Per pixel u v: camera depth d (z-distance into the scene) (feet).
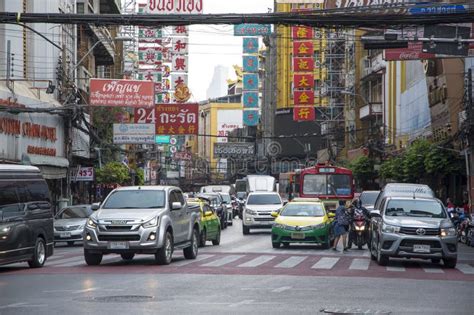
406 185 103.71
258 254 92.27
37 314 42.57
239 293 52.60
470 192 147.02
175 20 84.84
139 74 284.82
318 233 101.71
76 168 160.15
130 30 273.13
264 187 251.60
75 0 178.70
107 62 229.86
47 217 79.71
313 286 57.57
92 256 75.56
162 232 74.18
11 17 83.56
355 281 61.67
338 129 306.96
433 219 78.48
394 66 232.73
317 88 358.64
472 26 101.86
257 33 161.07
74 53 174.70
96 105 145.18
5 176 72.90
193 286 56.65
